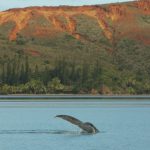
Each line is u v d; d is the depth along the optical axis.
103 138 161.50
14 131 183.00
